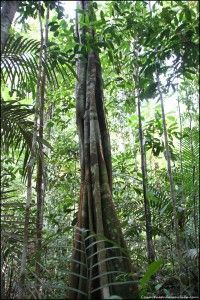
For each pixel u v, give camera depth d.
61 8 4.27
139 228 5.14
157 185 5.53
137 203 5.66
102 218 3.69
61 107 6.79
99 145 4.27
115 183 6.11
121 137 7.23
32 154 3.64
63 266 4.29
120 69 5.67
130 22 4.49
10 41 3.89
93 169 4.05
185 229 4.31
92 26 4.79
